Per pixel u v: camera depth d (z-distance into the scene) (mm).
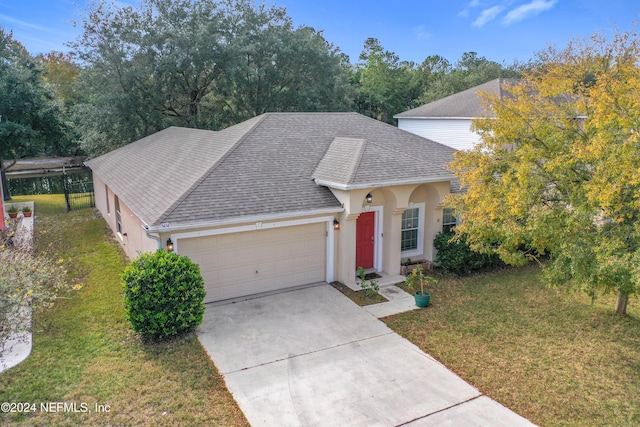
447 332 10211
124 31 28641
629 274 7711
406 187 13234
